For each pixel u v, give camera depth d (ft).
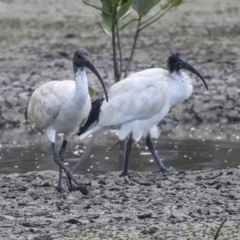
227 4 155.74
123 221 32.45
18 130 69.67
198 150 57.93
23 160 55.42
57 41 117.29
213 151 57.31
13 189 40.50
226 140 62.28
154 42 114.62
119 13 47.91
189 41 115.65
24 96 78.95
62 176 44.42
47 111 40.29
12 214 34.06
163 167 46.83
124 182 42.45
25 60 102.99
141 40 116.06
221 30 125.08
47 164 53.93
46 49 111.24
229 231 30.58
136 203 36.11
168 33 121.90
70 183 40.09
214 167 51.39
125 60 100.48
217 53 106.11
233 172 44.50
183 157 55.31
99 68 94.43
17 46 113.91
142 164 53.11
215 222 32.07
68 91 39.93
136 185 41.34
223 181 41.29
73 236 30.12
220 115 73.26
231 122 72.23
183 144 60.54
